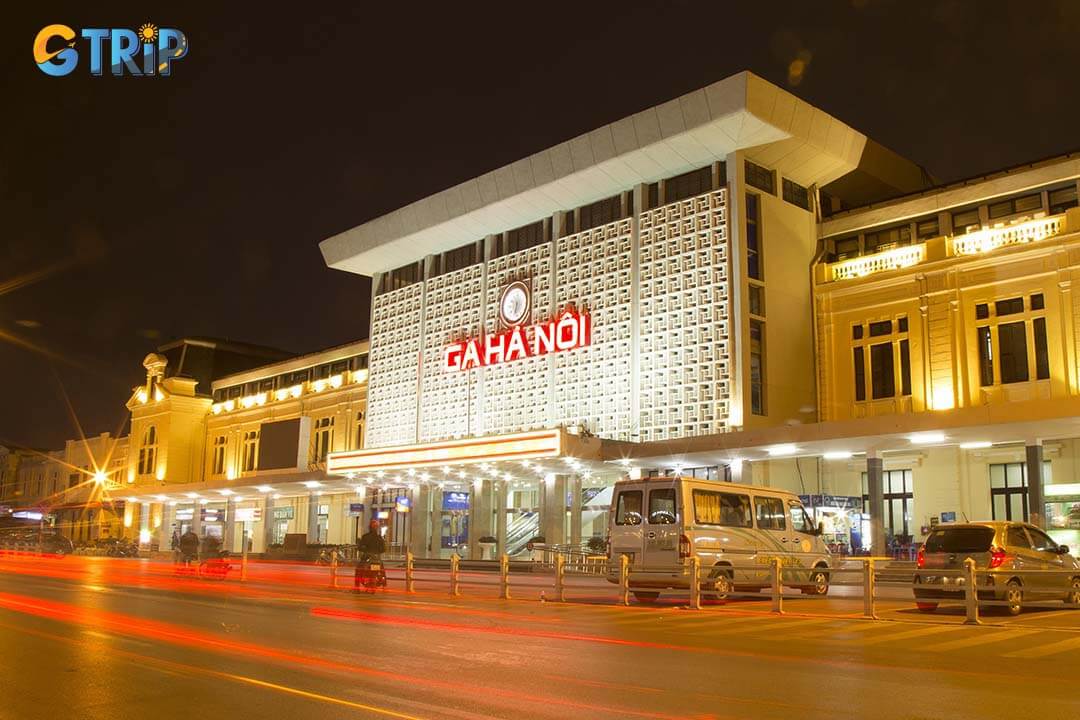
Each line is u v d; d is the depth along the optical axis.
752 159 40.28
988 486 34.28
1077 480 32.19
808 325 40.69
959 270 35.75
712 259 39.69
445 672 10.55
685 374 39.66
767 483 38.03
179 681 9.93
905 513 36.72
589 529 45.16
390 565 47.44
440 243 52.91
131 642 13.25
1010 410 28.20
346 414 61.31
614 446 39.03
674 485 21.53
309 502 62.41
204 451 75.50
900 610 19.47
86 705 8.68
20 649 12.50
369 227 55.00
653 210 42.31
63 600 21.11
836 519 35.47
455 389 50.72
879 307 38.34
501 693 9.23
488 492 49.22
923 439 31.22
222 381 76.19
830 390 39.56
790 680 10.05
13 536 71.69
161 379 77.44
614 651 12.40
